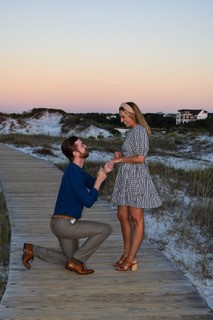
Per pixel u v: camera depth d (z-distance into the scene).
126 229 5.49
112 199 5.34
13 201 10.14
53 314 4.34
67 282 5.13
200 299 4.70
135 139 5.02
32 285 5.04
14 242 6.80
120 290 4.92
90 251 5.33
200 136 31.84
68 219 5.10
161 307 4.51
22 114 53.16
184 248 7.36
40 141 29.50
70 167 5.10
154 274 5.40
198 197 10.80
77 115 54.91
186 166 17.11
